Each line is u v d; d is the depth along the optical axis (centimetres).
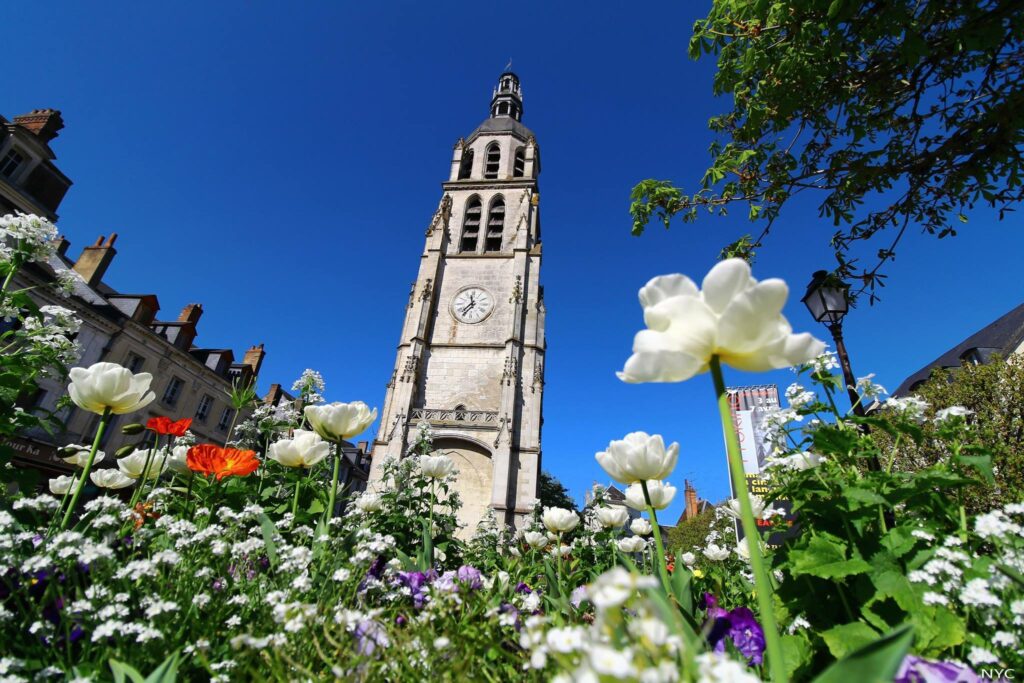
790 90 536
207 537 204
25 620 158
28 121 2272
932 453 851
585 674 76
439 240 3098
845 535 202
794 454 273
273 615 163
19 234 409
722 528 550
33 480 341
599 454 215
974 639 163
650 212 689
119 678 130
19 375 372
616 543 402
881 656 81
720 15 543
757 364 113
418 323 2748
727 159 639
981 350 2642
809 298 581
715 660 87
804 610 195
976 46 439
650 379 119
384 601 223
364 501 368
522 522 2236
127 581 170
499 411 2516
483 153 3712
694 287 127
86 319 2317
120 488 370
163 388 2681
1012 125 482
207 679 165
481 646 170
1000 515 174
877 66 538
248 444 526
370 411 301
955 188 559
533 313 2867
